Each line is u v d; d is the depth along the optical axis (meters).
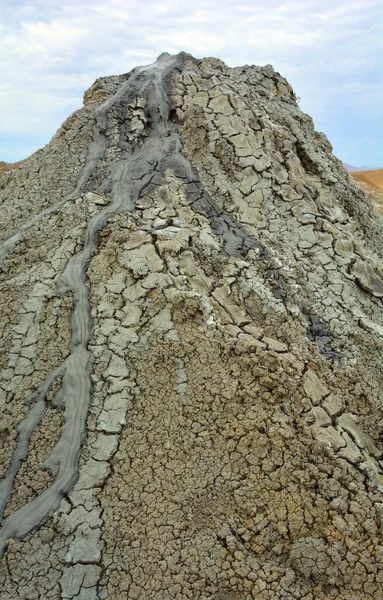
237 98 6.19
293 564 2.89
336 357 4.23
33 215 5.67
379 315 4.98
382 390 4.14
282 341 4.12
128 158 5.96
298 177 5.89
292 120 6.88
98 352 4.06
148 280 4.35
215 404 3.62
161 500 3.25
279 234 5.25
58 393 3.87
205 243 4.73
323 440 3.42
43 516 3.23
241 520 3.14
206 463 3.39
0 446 3.66
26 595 2.88
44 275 4.72
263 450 3.38
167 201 5.23
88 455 3.52
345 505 3.11
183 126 6.25
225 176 5.60
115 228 4.78
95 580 2.93
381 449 3.68
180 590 2.85
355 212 6.48
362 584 2.80
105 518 3.20
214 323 4.07
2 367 4.16
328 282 5.01
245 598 2.81
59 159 6.18
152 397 3.77
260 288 4.44
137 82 6.98
